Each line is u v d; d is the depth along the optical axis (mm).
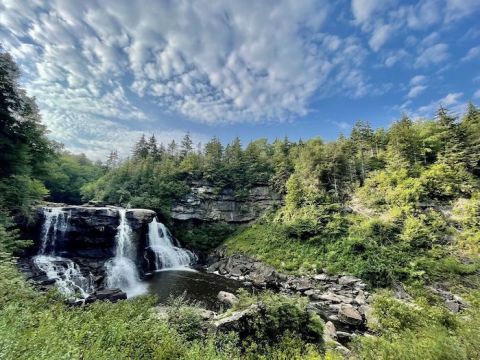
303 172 50469
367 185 45250
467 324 8453
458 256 28594
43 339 6031
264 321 13938
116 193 54312
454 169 39594
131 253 33844
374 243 31844
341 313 20516
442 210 34531
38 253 27266
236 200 55844
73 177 79000
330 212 40656
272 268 33375
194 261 42844
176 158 70062
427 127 53594
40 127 29125
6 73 24969
